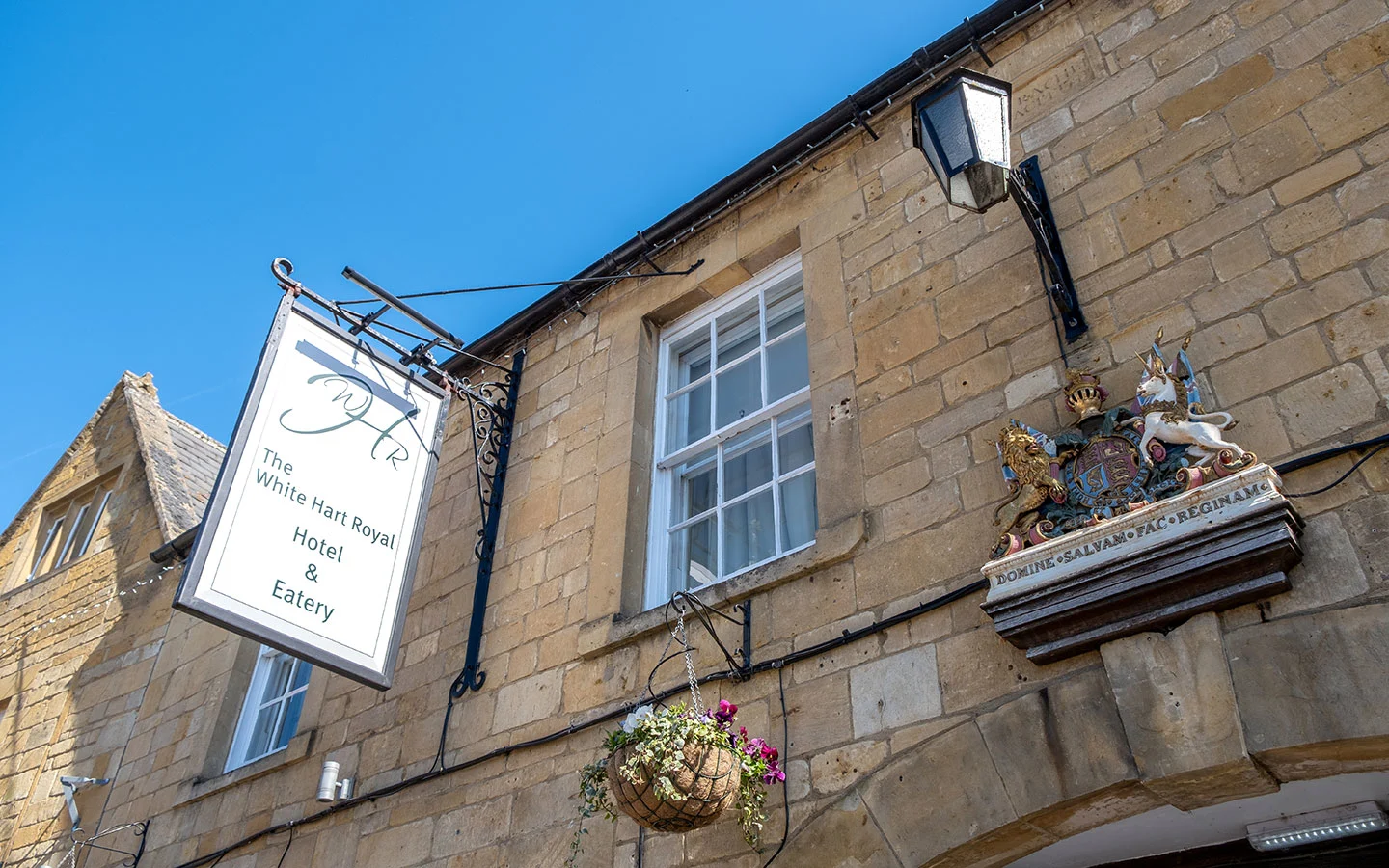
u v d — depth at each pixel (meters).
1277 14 4.81
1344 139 4.31
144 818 8.08
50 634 10.95
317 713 7.05
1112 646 3.79
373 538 5.62
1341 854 3.93
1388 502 3.53
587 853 4.95
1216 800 3.62
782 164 6.64
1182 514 3.71
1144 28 5.30
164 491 11.38
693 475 6.31
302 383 5.69
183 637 9.34
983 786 3.90
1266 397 3.97
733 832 4.51
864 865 4.05
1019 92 5.65
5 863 9.00
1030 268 5.02
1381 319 3.86
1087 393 4.29
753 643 4.93
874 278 5.70
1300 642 3.44
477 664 6.25
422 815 5.82
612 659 5.52
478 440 7.57
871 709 4.38
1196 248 4.49
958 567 4.44
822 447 5.31
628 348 6.96
